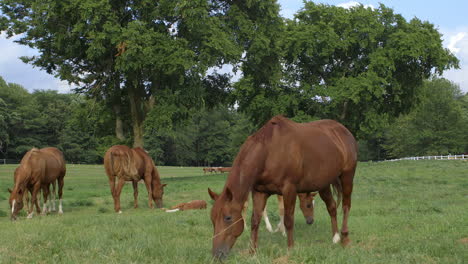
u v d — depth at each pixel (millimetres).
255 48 29906
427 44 36156
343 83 36469
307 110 39531
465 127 71250
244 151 6133
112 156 13680
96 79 29906
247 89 35469
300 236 8039
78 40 26391
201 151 106250
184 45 25906
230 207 5605
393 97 39500
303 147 6562
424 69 38625
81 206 15523
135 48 23938
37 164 12289
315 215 10656
